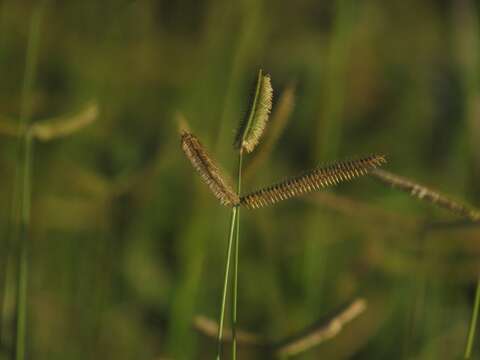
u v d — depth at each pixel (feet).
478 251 2.05
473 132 2.53
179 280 2.26
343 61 2.26
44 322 2.22
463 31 2.96
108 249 2.25
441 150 3.15
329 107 2.27
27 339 2.15
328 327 1.59
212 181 1.39
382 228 2.03
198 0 3.13
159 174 2.57
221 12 2.85
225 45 2.82
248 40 2.66
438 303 2.27
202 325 1.73
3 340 1.85
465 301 2.30
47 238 2.42
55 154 2.53
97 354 2.10
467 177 2.57
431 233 1.94
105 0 3.04
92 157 2.53
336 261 2.43
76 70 2.97
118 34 3.04
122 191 2.31
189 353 2.13
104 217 2.27
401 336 2.34
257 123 1.40
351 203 1.97
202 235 2.18
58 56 3.02
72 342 2.21
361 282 2.28
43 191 2.46
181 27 3.15
